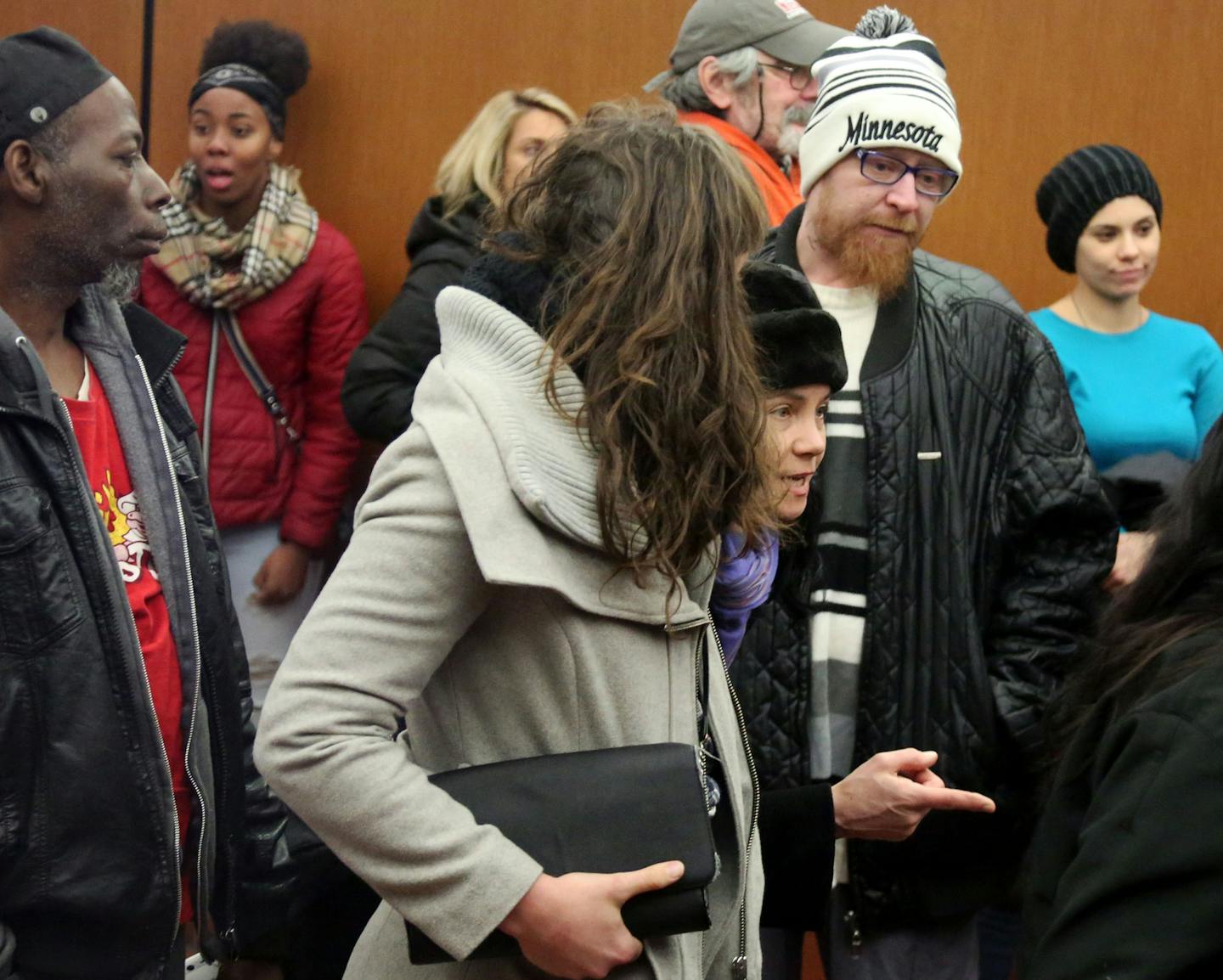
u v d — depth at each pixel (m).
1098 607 2.30
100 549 1.70
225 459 3.20
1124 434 2.89
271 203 3.20
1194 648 1.30
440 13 3.48
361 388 2.81
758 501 1.43
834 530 2.22
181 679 1.85
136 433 1.87
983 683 2.22
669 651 1.41
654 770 1.34
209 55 3.29
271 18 3.57
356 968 1.47
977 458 2.29
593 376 1.34
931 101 2.19
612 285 1.33
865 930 2.26
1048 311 3.03
